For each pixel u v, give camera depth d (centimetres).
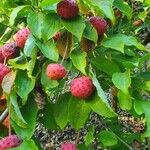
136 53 36
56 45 31
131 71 34
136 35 49
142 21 49
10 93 29
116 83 30
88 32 31
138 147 39
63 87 35
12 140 29
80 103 32
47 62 31
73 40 31
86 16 33
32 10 31
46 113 34
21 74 30
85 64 30
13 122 30
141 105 31
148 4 44
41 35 30
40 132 60
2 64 31
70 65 31
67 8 30
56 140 60
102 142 34
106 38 32
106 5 30
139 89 33
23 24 34
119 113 53
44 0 29
